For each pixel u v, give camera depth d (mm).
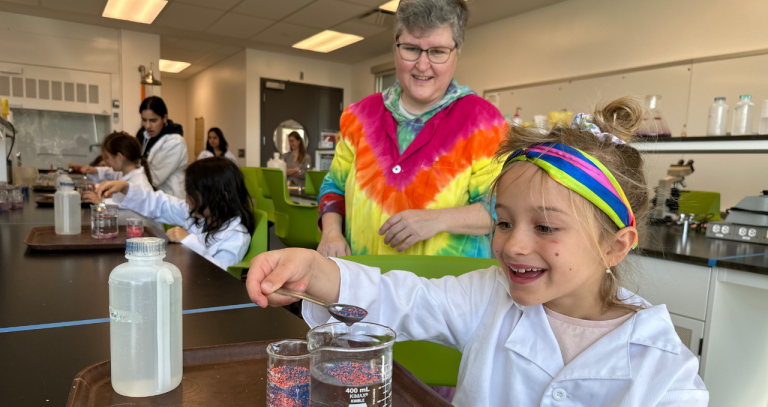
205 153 5598
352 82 7664
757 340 1794
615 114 699
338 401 422
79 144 5934
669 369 577
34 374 592
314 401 433
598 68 4250
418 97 1193
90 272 1154
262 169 3533
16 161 4270
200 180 1857
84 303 905
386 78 7016
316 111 7414
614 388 598
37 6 5039
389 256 969
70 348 681
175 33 5996
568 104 4484
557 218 570
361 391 423
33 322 792
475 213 1134
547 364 666
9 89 5348
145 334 511
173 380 534
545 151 588
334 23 5402
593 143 627
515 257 596
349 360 433
